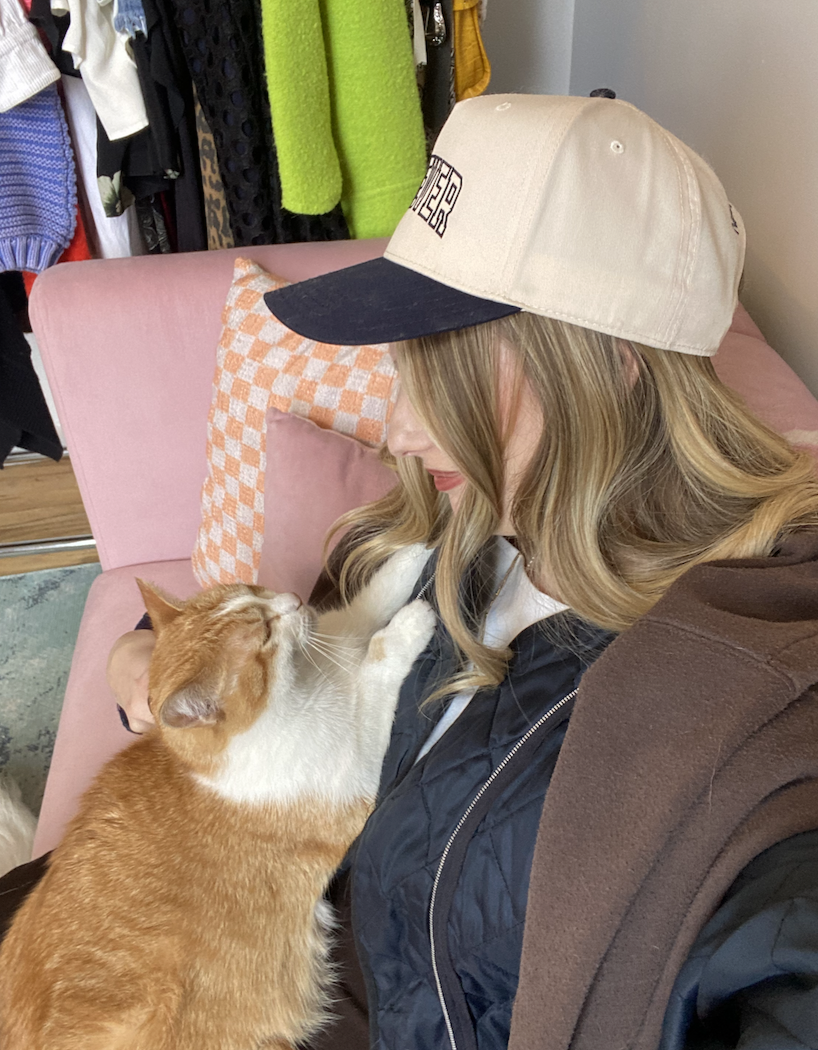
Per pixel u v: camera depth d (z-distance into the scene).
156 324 1.29
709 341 0.60
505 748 0.63
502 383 0.61
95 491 1.41
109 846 0.88
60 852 0.92
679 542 0.64
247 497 1.22
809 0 0.95
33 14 1.34
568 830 0.49
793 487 0.62
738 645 0.46
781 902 0.36
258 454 1.19
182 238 1.68
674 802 0.44
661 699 0.48
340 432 1.13
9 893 0.99
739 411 0.65
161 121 1.46
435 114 1.68
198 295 1.29
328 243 1.38
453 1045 0.67
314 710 0.91
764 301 1.16
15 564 2.16
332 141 1.33
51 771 1.18
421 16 1.51
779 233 1.09
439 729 0.75
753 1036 0.35
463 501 0.70
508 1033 0.66
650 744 0.47
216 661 0.87
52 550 2.20
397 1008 0.72
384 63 1.30
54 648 1.93
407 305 0.57
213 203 1.62
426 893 0.66
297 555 1.11
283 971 0.84
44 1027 0.81
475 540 0.72
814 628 0.46
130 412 1.34
